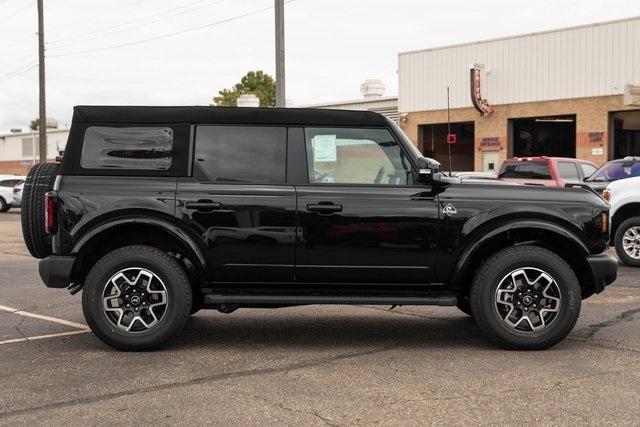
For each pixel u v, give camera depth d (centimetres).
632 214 1111
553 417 417
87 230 576
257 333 662
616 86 2653
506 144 2978
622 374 507
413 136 3312
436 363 545
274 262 582
